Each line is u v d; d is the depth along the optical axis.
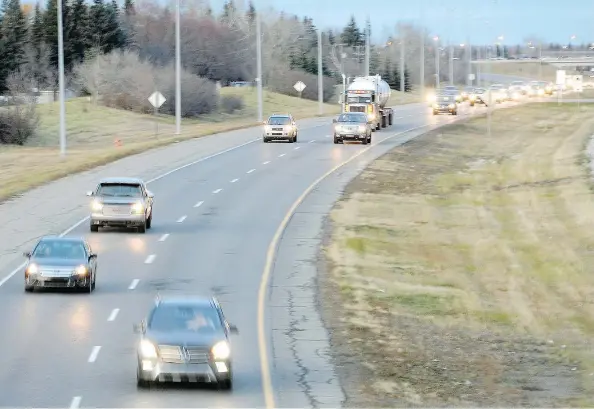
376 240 81.94
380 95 170.75
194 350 38.03
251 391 39.16
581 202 104.75
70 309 53.78
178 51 154.88
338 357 46.44
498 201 107.94
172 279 63.34
